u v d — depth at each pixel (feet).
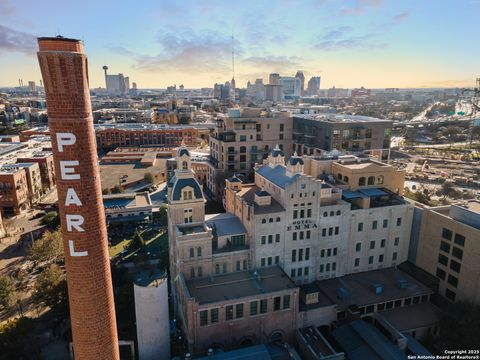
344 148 528.22
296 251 285.84
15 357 228.22
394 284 297.74
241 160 558.97
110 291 174.19
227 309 237.04
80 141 151.43
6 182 501.56
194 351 234.38
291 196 273.13
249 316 243.40
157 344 233.76
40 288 283.59
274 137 582.76
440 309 280.10
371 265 317.01
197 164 636.07
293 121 587.68
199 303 230.68
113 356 178.19
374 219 305.94
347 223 296.71
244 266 273.54
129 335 256.11
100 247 165.68
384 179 336.08
